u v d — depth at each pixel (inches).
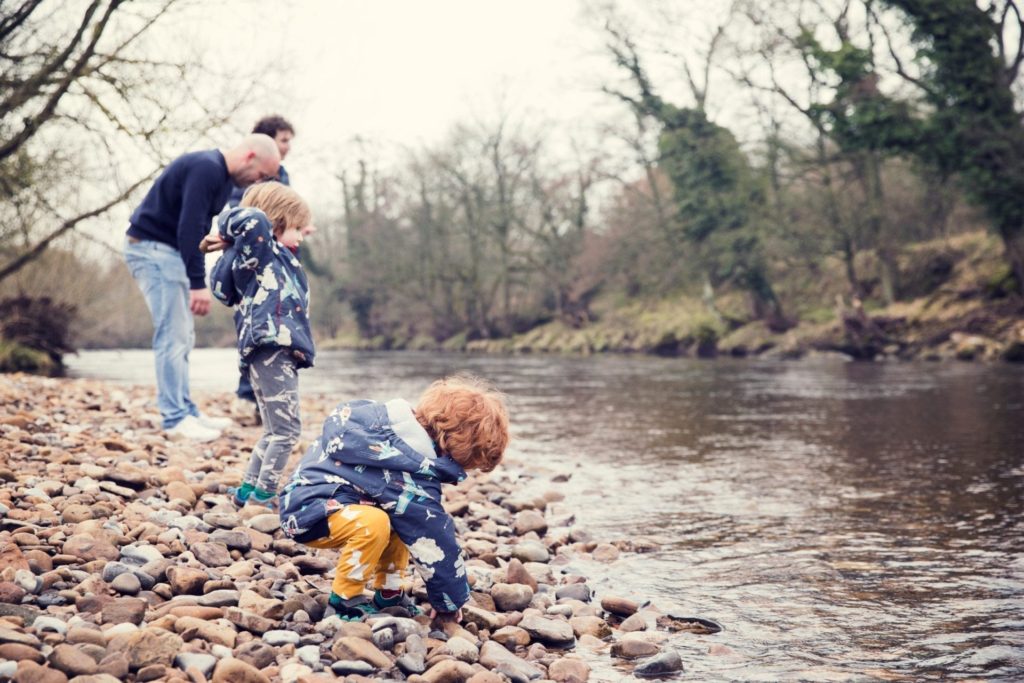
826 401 423.8
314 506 101.5
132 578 97.9
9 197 387.2
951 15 818.2
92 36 333.4
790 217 1123.3
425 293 1828.2
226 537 118.6
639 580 130.3
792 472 222.2
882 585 125.2
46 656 75.4
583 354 1341.0
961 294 940.6
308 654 87.1
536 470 227.0
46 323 727.7
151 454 168.6
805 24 948.0
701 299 1443.2
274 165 183.3
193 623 86.8
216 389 438.0
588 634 107.5
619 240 1408.7
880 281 1190.3
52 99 340.2
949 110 839.7
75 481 134.3
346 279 2059.5
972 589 122.3
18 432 163.9
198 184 174.6
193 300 179.3
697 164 1242.6
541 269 1622.8
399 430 105.7
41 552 99.0
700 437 293.7
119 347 2033.7
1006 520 163.9
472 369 784.9
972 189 856.9
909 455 245.6
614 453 257.6
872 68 872.9
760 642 103.1
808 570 133.8
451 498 172.4
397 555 107.3
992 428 300.7
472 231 1692.9
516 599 114.6
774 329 1147.3
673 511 178.1
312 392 450.0
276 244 138.8
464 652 93.4
